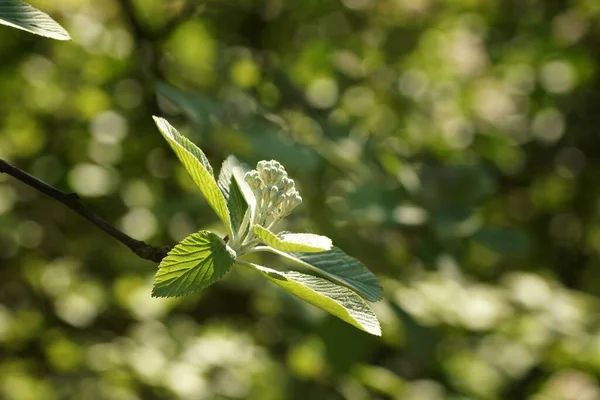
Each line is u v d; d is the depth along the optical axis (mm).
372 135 1972
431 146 2195
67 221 2096
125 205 2049
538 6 2777
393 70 2354
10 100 2104
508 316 1728
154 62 1834
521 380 2131
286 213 932
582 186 2861
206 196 904
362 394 1820
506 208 2719
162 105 1764
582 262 2807
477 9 2715
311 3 2330
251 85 1950
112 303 2021
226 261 886
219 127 1425
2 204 2018
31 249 2105
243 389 1808
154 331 1953
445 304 1599
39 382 1888
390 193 1567
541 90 2807
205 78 1938
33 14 872
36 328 2025
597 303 1993
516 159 2506
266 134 1499
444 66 2559
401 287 1573
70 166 2092
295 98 1919
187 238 884
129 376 1779
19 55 2094
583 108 2887
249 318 2215
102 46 2020
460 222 1603
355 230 1631
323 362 1708
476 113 2650
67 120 2105
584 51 2820
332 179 1745
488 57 2682
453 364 1907
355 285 916
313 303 891
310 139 1662
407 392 1771
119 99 2018
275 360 1925
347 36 2346
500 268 2307
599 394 2033
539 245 2750
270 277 891
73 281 2037
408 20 2396
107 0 2049
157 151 2010
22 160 2119
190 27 2164
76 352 1886
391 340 1598
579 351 1778
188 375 1753
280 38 2328
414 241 1656
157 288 876
